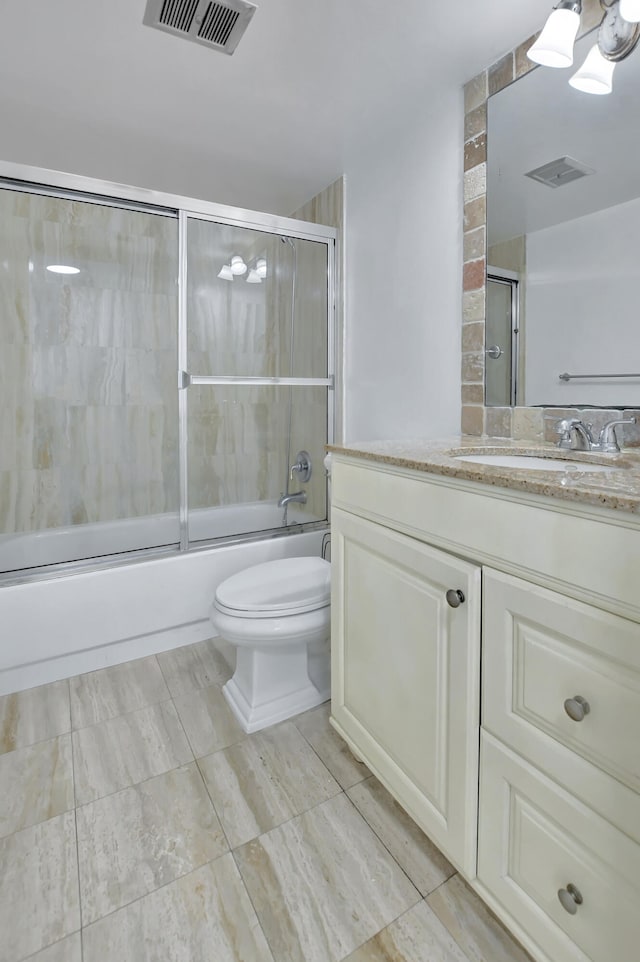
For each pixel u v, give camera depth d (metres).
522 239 1.46
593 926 0.71
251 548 2.16
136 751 1.40
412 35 1.40
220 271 2.19
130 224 2.41
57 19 1.35
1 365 2.29
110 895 0.99
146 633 1.92
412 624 1.04
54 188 1.80
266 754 1.39
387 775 1.15
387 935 0.92
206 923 0.94
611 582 0.65
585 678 0.69
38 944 0.90
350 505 1.27
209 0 1.28
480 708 0.88
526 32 1.39
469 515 0.89
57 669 1.77
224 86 1.64
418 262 1.83
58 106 1.75
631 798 0.65
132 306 2.48
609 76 1.19
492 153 1.52
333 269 2.35
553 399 1.41
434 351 1.79
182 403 2.18
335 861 1.06
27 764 1.35
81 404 2.43
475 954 0.88
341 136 1.94
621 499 0.62
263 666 1.54
